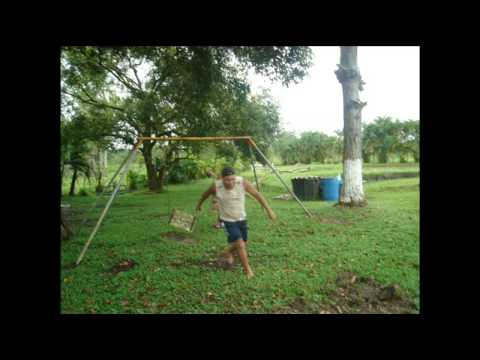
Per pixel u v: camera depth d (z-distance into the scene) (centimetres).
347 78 1053
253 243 683
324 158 3553
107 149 1944
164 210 1154
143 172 2812
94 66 1534
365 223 831
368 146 2877
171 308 426
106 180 2416
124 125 1859
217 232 794
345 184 1070
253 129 1838
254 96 1953
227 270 540
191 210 1145
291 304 435
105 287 483
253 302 437
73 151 1861
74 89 1769
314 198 1327
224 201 516
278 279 495
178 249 654
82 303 436
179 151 2047
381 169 2262
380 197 1291
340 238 707
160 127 1789
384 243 662
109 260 598
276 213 989
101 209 1232
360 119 1064
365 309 429
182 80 1401
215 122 1711
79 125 1766
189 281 493
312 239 703
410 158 2741
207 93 1409
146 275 520
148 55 1338
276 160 3719
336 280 503
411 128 2692
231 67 1268
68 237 739
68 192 2044
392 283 483
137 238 744
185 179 2544
